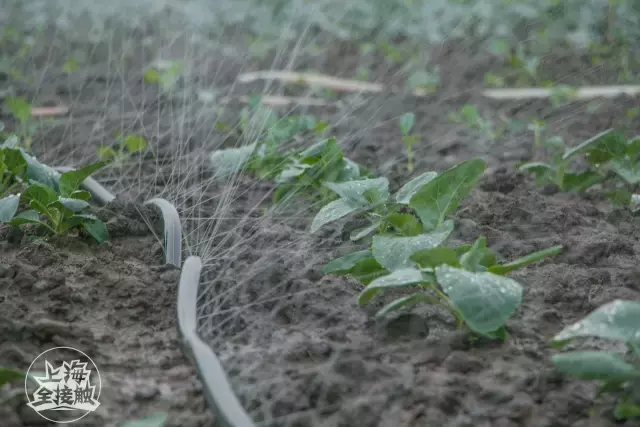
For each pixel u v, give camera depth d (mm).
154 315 2535
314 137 3539
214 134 3648
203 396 2320
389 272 2557
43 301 2539
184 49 5840
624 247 2740
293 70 5207
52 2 7234
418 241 2525
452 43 5863
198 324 2484
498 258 2729
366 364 2340
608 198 3059
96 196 3049
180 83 4695
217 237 2832
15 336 2424
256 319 2498
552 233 2836
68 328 2453
